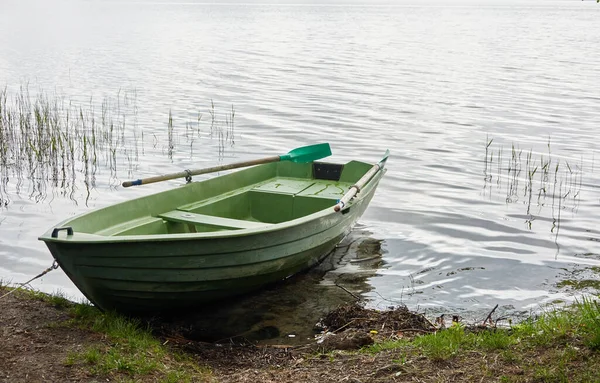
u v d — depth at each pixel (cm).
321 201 833
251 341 581
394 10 14238
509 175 1211
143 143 1429
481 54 3628
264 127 1619
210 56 3334
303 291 704
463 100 2073
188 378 459
